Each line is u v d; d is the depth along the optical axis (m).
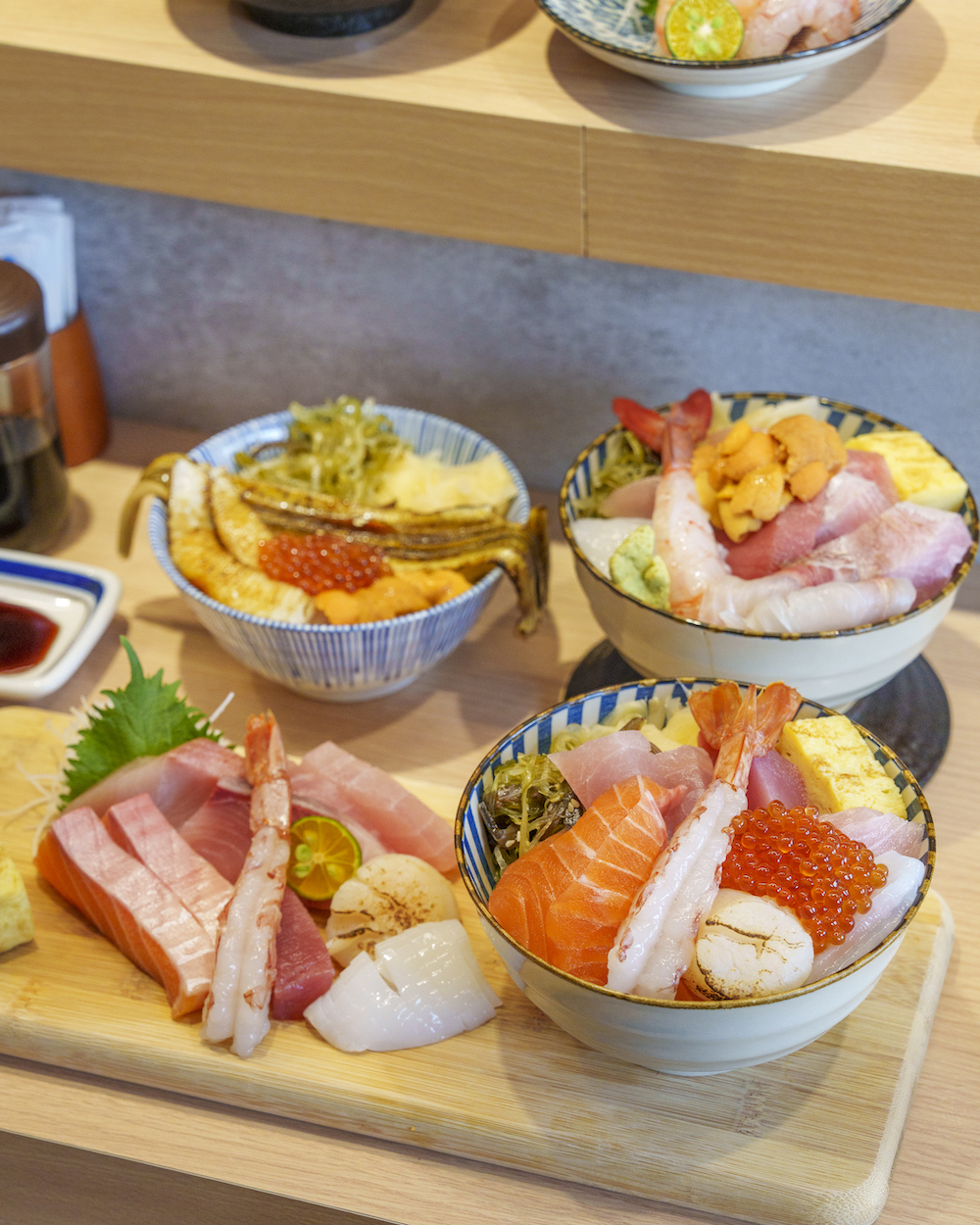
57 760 0.72
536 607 0.74
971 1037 0.63
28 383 0.80
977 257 0.63
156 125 0.68
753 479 0.68
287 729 0.75
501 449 0.89
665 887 0.55
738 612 0.67
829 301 0.79
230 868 0.66
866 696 0.72
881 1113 0.59
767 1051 0.56
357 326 0.87
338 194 0.68
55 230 0.84
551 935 0.57
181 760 0.68
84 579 0.80
